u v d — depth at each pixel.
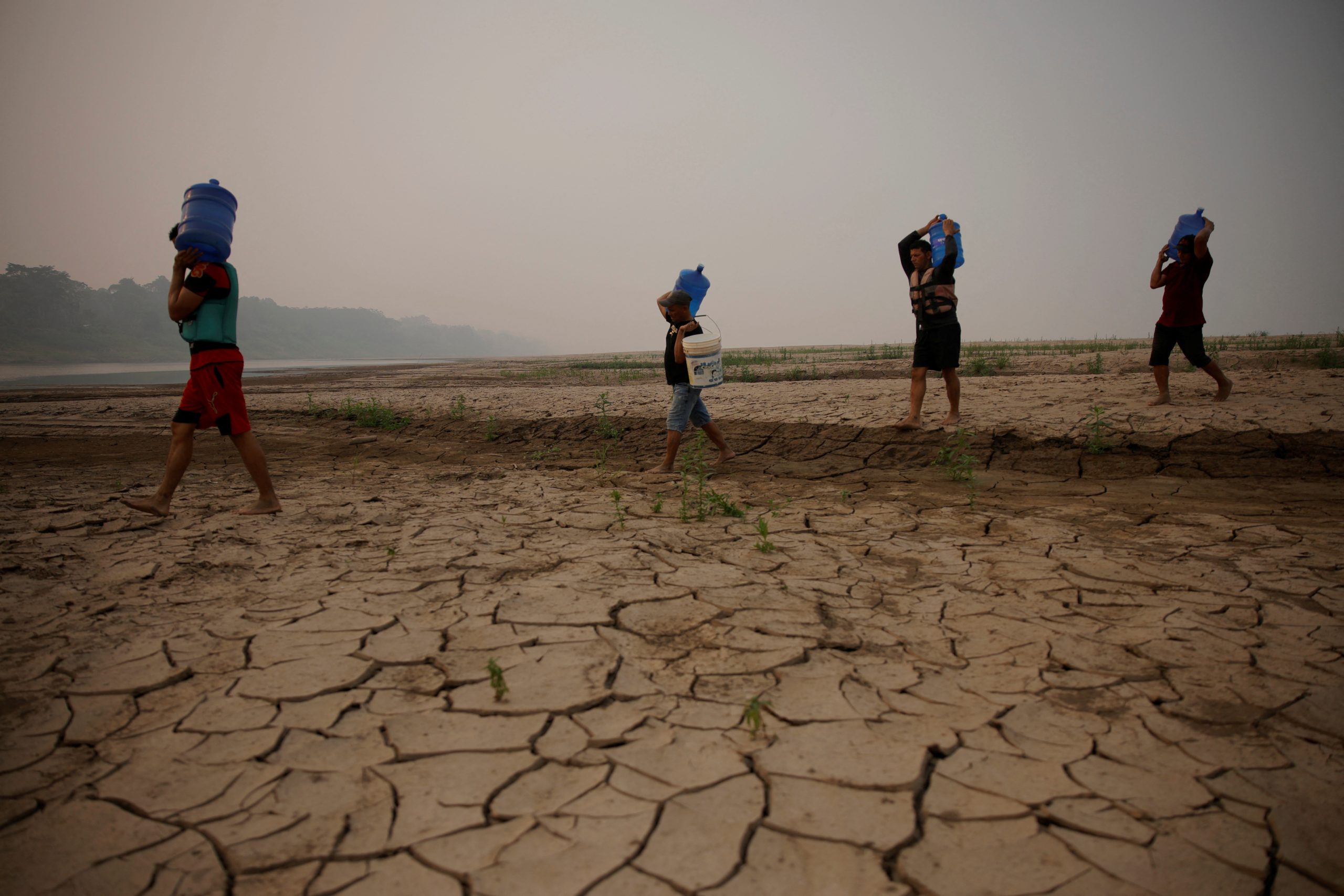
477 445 9.41
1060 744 2.23
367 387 20.58
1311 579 3.63
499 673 2.55
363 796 2.02
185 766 2.17
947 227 7.39
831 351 38.91
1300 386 8.12
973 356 19.09
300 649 2.97
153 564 4.12
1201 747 2.21
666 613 3.32
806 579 3.82
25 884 1.70
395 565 4.10
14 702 2.57
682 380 6.84
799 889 1.65
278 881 1.70
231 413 5.18
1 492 6.38
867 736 2.28
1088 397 8.57
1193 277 7.39
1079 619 3.21
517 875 1.70
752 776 2.07
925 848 1.78
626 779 2.07
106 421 11.46
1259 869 1.70
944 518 5.17
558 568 4.00
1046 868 1.71
